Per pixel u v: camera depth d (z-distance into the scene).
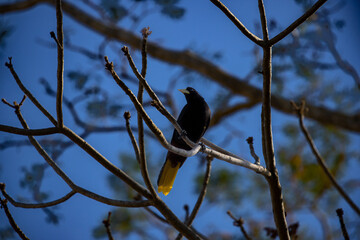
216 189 12.83
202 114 11.52
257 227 12.14
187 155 6.98
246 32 7.34
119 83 6.17
